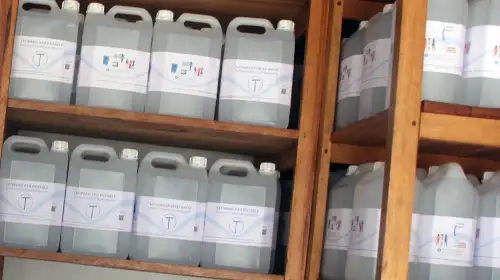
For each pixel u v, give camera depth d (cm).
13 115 184
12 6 173
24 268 209
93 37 177
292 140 183
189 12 205
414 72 131
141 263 170
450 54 145
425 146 161
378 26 166
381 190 154
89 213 175
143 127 185
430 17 146
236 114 179
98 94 175
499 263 149
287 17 204
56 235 175
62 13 177
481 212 153
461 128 131
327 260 180
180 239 177
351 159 181
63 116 178
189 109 178
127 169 178
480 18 149
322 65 184
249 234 178
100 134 208
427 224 149
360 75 178
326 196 178
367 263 153
